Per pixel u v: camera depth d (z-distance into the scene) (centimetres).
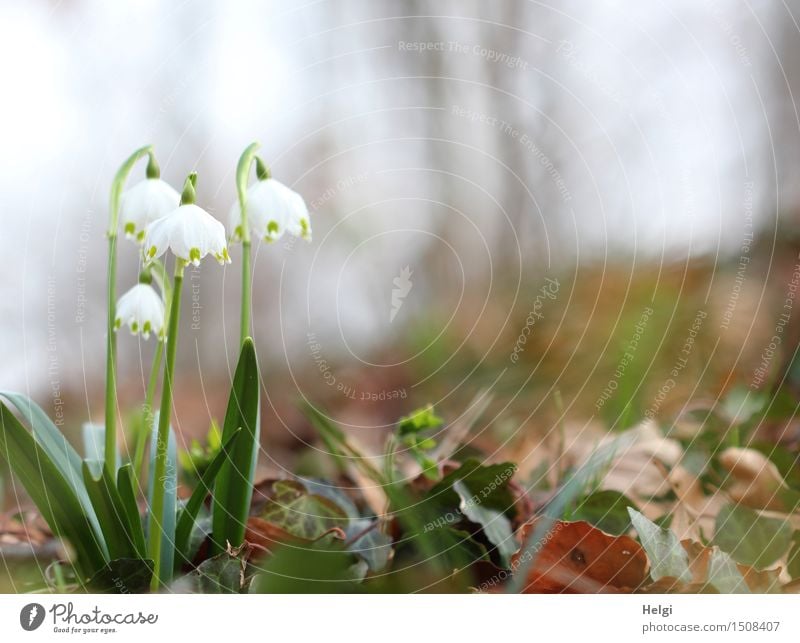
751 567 55
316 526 59
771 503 61
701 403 74
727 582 54
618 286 107
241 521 54
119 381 128
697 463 64
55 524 54
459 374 112
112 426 54
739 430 69
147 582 54
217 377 133
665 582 54
